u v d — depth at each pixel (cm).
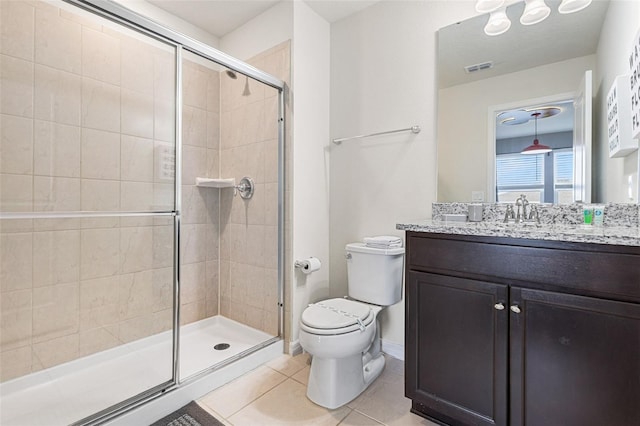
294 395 165
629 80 130
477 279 124
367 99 221
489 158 176
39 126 165
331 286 242
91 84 181
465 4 183
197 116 243
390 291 187
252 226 235
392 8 210
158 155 186
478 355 123
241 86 241
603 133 145
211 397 164
